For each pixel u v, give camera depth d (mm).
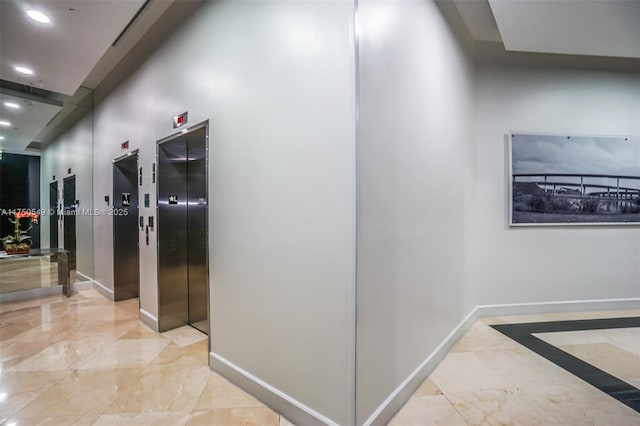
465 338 3201
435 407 2096
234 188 2371
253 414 2021
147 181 3594
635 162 3988
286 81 1973
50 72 3971
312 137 1829
